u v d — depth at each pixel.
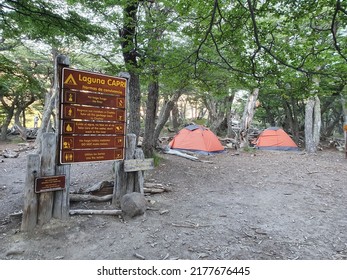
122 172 4.26
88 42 5.54
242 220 3.90
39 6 4.48
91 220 3.62
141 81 6.24
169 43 5.00
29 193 3.23
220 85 6.02
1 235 3.13
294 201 4.92
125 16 4.87
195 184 6.11
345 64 3.92
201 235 3.33
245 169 8.09
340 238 3.32
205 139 11.28
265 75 4.46
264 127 25.30
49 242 3.02
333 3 3.10
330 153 12.08
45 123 12.12
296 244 3.13
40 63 14.27
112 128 3.99
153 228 3.49
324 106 16.03
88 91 3.66
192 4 3.62
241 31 4.07
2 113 18.00
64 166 3.52
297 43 4.19
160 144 11.80
